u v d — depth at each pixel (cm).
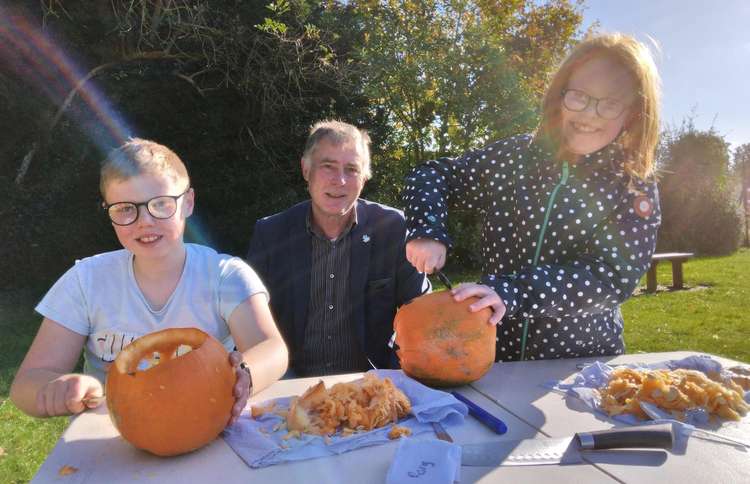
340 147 234
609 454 114
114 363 121
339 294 248
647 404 133
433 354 151
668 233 1627
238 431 126
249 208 980
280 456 113
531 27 1319
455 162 211
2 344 564
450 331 151
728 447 117
